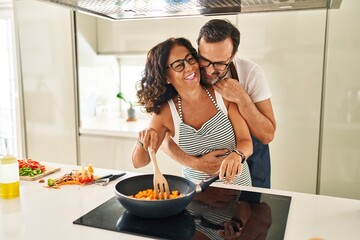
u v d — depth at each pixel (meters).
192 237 0.88
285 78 2.12
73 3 1.28
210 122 1.38
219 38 1.23
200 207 1.08
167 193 1.06
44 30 2.68
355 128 2.04
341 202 1.12
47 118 2.80
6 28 2.96
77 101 2.69
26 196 1.18
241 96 1.36
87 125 2.73
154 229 0.92
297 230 0.92
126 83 3.11
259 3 1.30
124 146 2.55
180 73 1.29
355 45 1.97
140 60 3.00
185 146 1.45
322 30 2.01
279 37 2.10
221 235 0.89
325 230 0.92
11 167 1.15
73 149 2.75
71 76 2.66
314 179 2.16
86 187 1.27
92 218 0.99
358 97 2.01
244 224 0.96
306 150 2.15
